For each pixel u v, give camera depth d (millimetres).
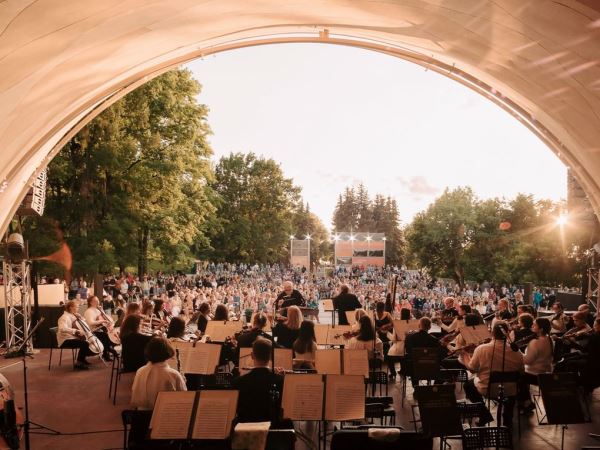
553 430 8906
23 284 15570
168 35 11766
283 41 14742
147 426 6141
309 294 37469
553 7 7703
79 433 8484
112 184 32781
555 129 13242
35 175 13930
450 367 10984
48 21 8016
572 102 10758
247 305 28828
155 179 32562
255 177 83125
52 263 30547
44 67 9469
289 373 7152
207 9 10828
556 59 9422
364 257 96375
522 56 10219
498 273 59688
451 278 73812
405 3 10320
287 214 87688
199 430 5699
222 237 77250
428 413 6566
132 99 32344
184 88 35031
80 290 25969
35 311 16000
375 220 152125
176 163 32938
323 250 145750
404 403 10281
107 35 9922
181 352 8516
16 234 15461
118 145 31094
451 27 10695
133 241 32594
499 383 8172
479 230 68250
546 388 7168
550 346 9625
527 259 53531
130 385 11570
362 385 6527
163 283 39781
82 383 11758
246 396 6383
